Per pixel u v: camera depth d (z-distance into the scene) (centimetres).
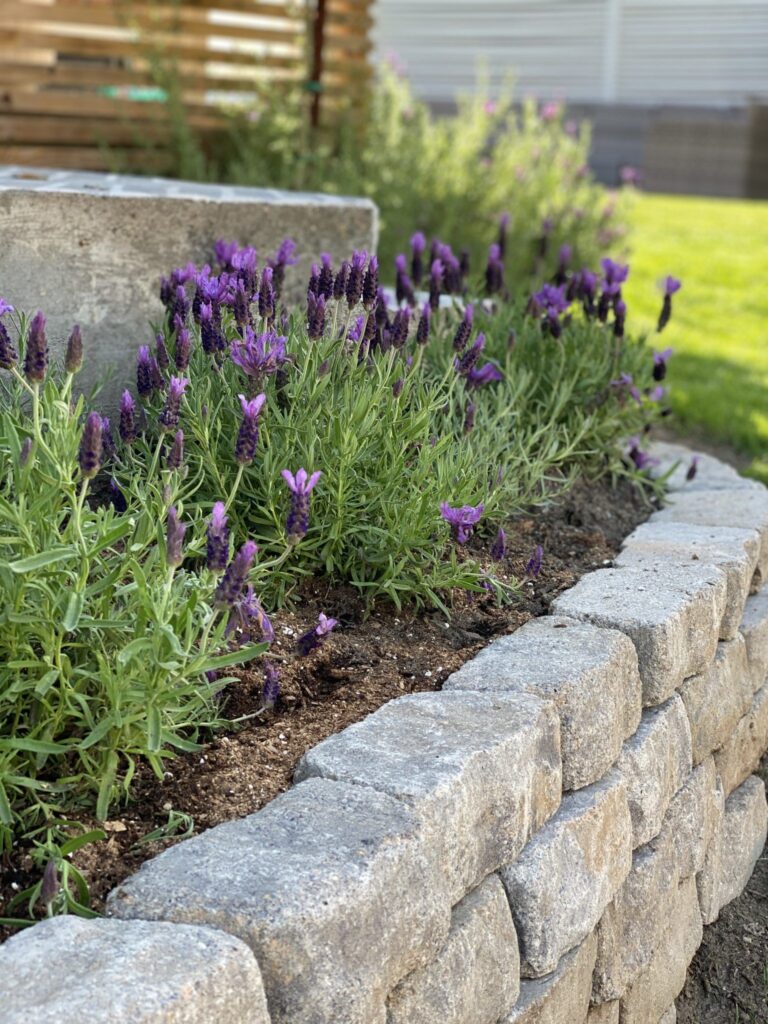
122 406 273
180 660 240
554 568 366
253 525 329
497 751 251
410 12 1906
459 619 329
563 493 424
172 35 749
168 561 224
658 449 510
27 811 234
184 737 269
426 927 225
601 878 287
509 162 878
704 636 338
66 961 186
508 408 378
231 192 438
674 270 1048
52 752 228
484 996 245
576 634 309
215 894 204
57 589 243
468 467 336
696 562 362
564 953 274
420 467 320
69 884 222
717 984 351
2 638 237
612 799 291
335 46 804
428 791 232
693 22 1798
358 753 248
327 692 292
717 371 754
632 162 1839
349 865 211
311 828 222
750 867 388
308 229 434
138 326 388
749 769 399
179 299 331
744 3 1761
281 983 200
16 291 358
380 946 214
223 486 310
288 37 793
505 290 474
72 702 247
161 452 326
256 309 366
